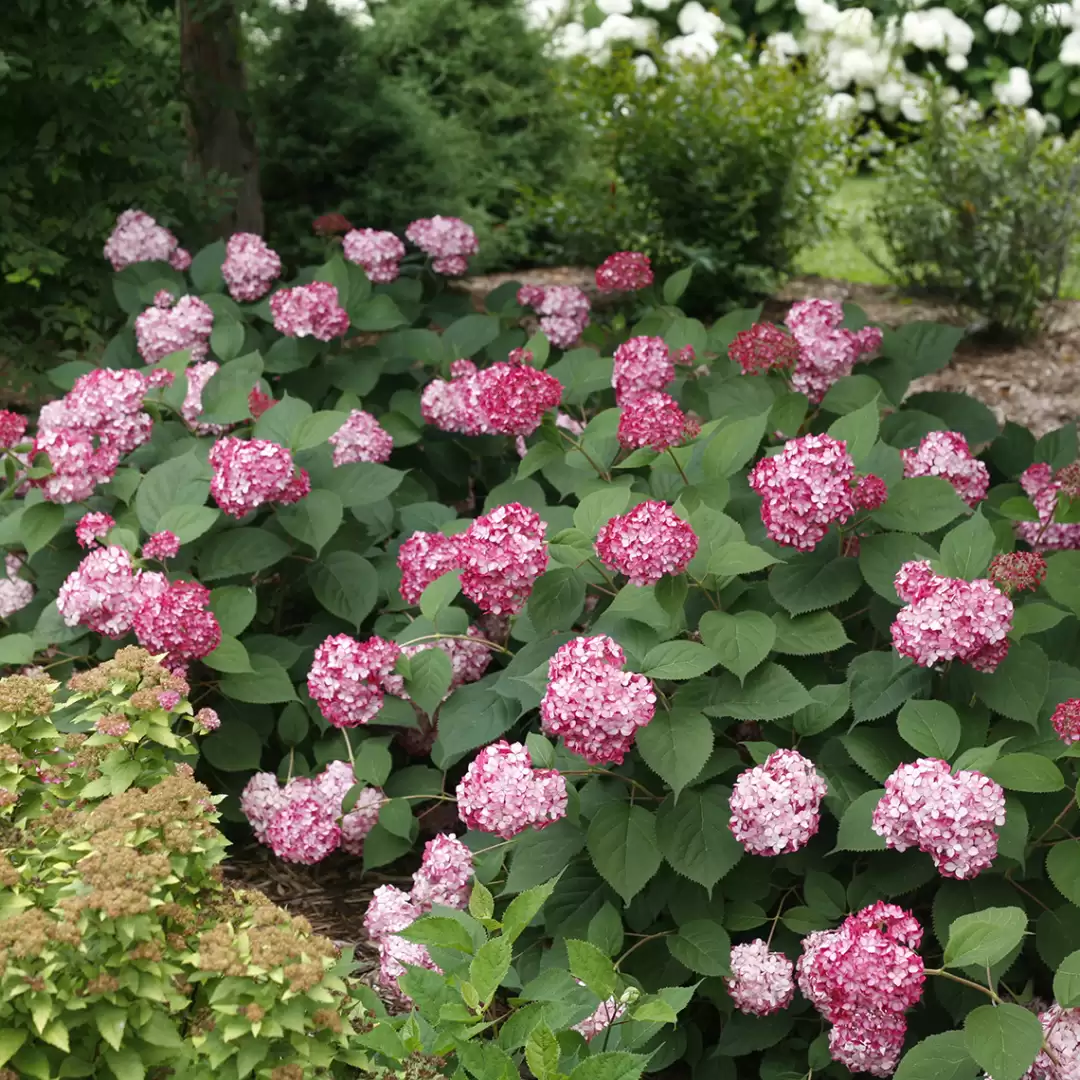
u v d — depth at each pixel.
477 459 4.64
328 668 3.11
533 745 2.69
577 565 2.83
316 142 7.95
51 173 5.39
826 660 2.94
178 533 3.40
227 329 4.48
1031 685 2.57
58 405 3.77
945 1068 2.20
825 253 9.67
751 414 3.86
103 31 5.64
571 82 8.87
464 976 2.02
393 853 3.21
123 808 2.10
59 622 3.51
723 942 2.56
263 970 1.86
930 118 8.08
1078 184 7.44
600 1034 2.25
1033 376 6.99
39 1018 1.75
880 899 2.57
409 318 5.29
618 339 5.23
